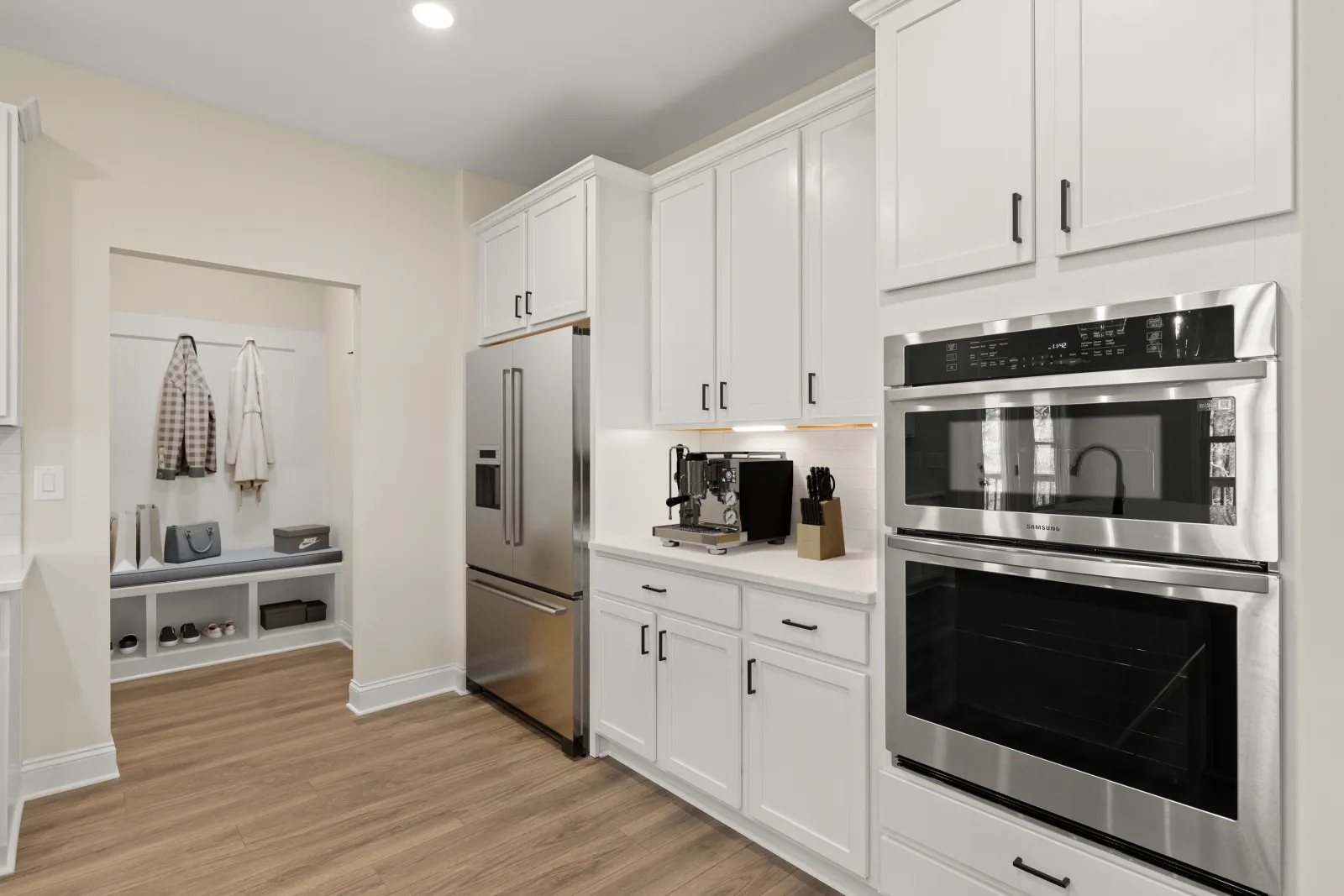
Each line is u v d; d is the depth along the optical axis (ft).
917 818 5.86
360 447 11.02
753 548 8.79
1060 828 5.05
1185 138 4.40
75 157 8.58
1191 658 4.41
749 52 8.31
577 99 9.41
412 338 11.52
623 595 8.91
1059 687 5.01
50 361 8.37
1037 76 5.08
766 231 8.20
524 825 7.73
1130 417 4.63
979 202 5.40
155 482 13.92
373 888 6.63
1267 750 4.12
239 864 6.99
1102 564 4.75
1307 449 4.02
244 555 14.24
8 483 8.09
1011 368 5.21
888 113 6.03
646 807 8.14
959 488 5.55
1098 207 4.77
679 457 9.30
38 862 6.99
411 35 7.97
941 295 5.73
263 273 10.12
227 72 8.75
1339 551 3.94
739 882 6.79
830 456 9.12
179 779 8.73
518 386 10.30
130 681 12.32
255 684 12.21
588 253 9.40
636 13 7.56
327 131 10.37
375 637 11.14
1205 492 4.32
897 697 5.99
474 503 11.44
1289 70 4.02
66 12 7.49
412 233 11.50
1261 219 4.17
